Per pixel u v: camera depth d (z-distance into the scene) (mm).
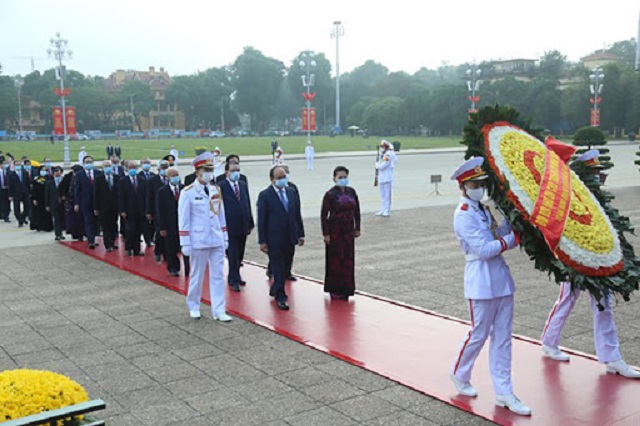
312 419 5129
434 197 22422
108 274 10961
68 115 42406
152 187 11750
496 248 5203
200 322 7996
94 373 6242
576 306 8539
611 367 5988
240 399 5555
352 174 32719
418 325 7672
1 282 10383
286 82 130625
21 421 3316
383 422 5055
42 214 16297
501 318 5312
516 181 5398
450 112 89312
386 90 120125
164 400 5559
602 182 6727
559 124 78000
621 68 72438
